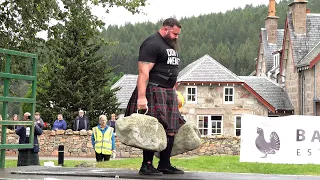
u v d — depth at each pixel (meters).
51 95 43.72
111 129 19.22
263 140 18.52
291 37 50.00
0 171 6.74
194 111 47.62
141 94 6.07
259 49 66.94
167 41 6.27
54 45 23.11
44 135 30.67
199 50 144.38
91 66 44.00
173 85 6.31
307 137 18.34
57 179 5.69
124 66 124.25
